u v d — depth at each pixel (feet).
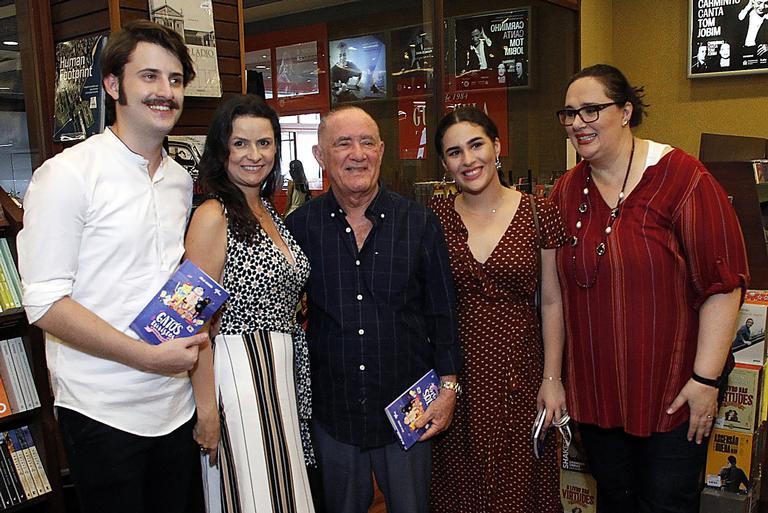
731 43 17.07
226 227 5.98
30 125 8.77
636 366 6.68
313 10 14.84
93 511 5.68
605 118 6.57
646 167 6.64
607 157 6.73
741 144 12.59
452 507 7.52
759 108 17.10
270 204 6.70
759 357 8.02
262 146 6.13
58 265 5.12
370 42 14.40
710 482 8.33
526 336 7.24
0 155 9.02
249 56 15.33
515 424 7.25
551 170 17.49
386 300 6.58
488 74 15.05
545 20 16.43
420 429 6.68
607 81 6.55
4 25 8.84
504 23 15.38
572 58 17.48
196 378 5.96
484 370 7.14
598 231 6.86
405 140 14.11
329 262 6.63
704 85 17.76
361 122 6.40
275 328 6.19
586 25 17.79
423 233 6.76
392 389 6.64
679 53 18.04
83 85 8.08
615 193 6.83
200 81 8.87
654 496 6.89
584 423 7.25
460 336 7.18
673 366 6.66
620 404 6.83
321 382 6.79
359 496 6.95
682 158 6.63
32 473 8.07
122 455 5.60
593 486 8.77
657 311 6.59
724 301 6.49
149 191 5.61
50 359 5.69
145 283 5.54
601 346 6.88
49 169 5.21
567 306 7.22
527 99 16.49
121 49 5.30
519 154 16.43
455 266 7.09
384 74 14.28
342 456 6.79
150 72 5.34
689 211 6.44
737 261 6.45
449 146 6.98
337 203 6.73
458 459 7.41
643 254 6.55
